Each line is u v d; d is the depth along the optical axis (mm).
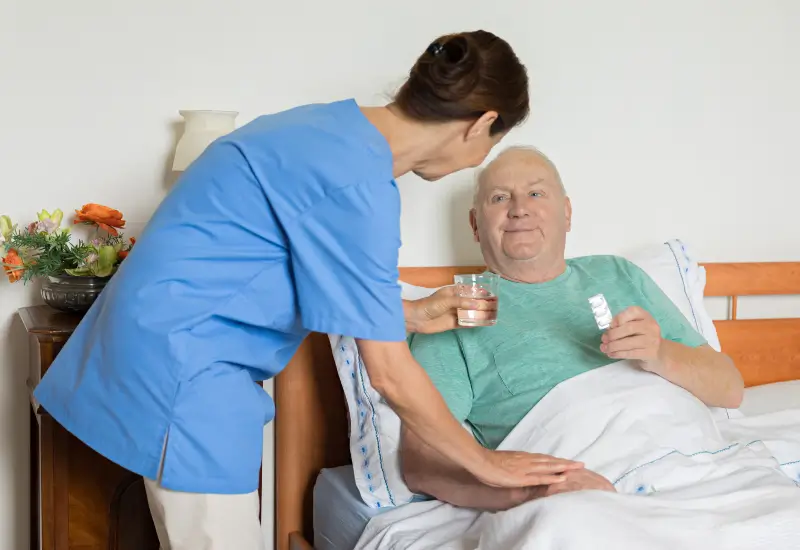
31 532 1899
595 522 1176
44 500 1598
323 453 1962
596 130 2244
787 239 2434
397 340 1160
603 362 1685
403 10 2066
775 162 2402
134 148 1917
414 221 2117
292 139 1160
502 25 2143
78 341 1294
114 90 1896
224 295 1180
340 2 2021
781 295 2434
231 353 1202
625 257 2178
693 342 1812
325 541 1809
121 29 1890
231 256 1174
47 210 1877
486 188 1846
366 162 1141
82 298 1674
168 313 1163
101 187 1904
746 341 2275
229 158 1182
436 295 1599
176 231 1186
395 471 1628
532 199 1805
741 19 2332
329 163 1134
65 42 1859
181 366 1161
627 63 2250
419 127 1198
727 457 1530
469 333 1731
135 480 1645
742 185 2379
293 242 1149
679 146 2316
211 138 1801
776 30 2363
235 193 1168
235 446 1199
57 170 1876
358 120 1190
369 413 1688
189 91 1941
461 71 1134
